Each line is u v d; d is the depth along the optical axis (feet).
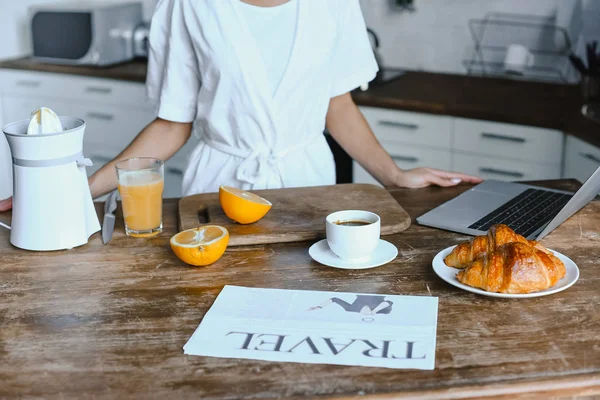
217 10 5.59
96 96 11.85
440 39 11.22
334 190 5.42
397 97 9.82
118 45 12.21
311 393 3.03
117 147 12.02
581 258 4.23
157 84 6.14
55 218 4.51
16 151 4.43
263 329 3.53
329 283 4.01
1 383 3.16
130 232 4.75
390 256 4.26
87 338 3.51
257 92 5.72
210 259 4.21
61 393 3.08
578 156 8.31
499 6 10.64
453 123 9.37
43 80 12.23
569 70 10.32
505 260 3.76
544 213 4.91
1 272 4.27
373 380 3.10
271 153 5.97
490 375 3.12
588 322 3.51
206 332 3.52
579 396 3.22
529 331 3.45
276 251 4.47
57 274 4.23
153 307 3.80
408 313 3.64
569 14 10.10
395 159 10.00
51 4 12.57
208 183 6.14
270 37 5.69
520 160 9.03
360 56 6.24
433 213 4.96
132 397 3.04
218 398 3.01
